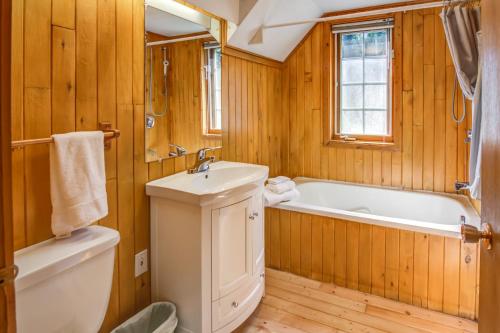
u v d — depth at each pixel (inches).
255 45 109.2
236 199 71.4
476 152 77.3
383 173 123.4
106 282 52.6
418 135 116.3
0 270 21.0
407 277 89.1
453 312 84.0
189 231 65.6
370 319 82.8
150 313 68.3
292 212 105.1
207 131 91.5
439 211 110.2
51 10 51.4
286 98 138.3
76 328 48.1
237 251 73.5
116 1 62.1
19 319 40.9
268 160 129.2
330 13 124.7
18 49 47.4
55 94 52.4
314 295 94.0
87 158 52.1
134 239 68.8
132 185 67.8
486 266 31.9
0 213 21.0
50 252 47.1
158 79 72.6
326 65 128.5
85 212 51.6
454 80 104.4
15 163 48.0
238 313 74.3
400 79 117.0
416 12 112.7
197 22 83.3
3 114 20.8
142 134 69.3
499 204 28.6
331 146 131.4
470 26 78.7
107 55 60.7
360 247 95.0
